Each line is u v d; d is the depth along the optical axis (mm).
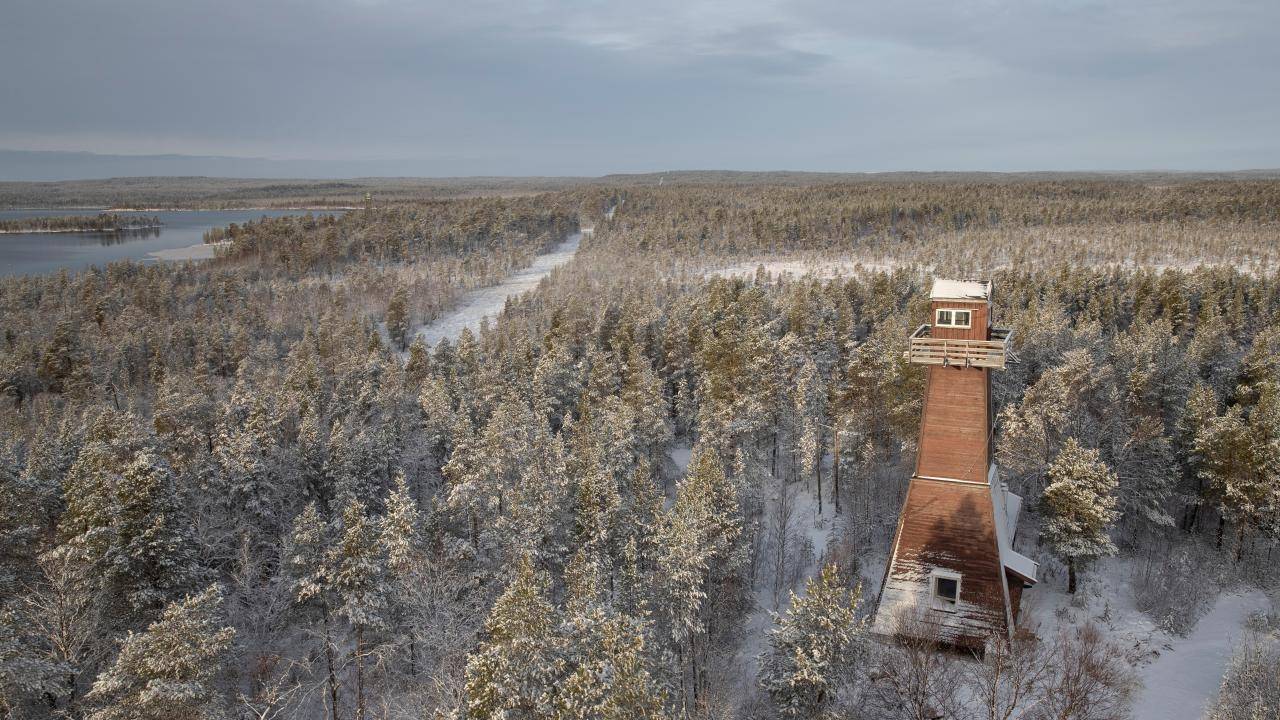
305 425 52812
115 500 34344
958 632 34094
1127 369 59406
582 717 23766
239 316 116875
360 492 49250
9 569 35812
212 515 43188
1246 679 26391
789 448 59594
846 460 54875
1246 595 38094
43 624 29859
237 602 39438
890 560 36000
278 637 39406
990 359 33844
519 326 105562
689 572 31500
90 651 32219
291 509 48312
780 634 30031
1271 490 40844
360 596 32656
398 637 34125
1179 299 95438
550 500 42062
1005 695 29312
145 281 141875
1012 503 44656
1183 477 49844
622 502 43156
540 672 25234
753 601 42125
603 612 27594
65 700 30844
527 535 39000
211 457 49344
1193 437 48062
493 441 44125
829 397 59875
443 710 25781
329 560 33906
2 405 81062
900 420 52312
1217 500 44188
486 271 174000
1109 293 102250
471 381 76125
